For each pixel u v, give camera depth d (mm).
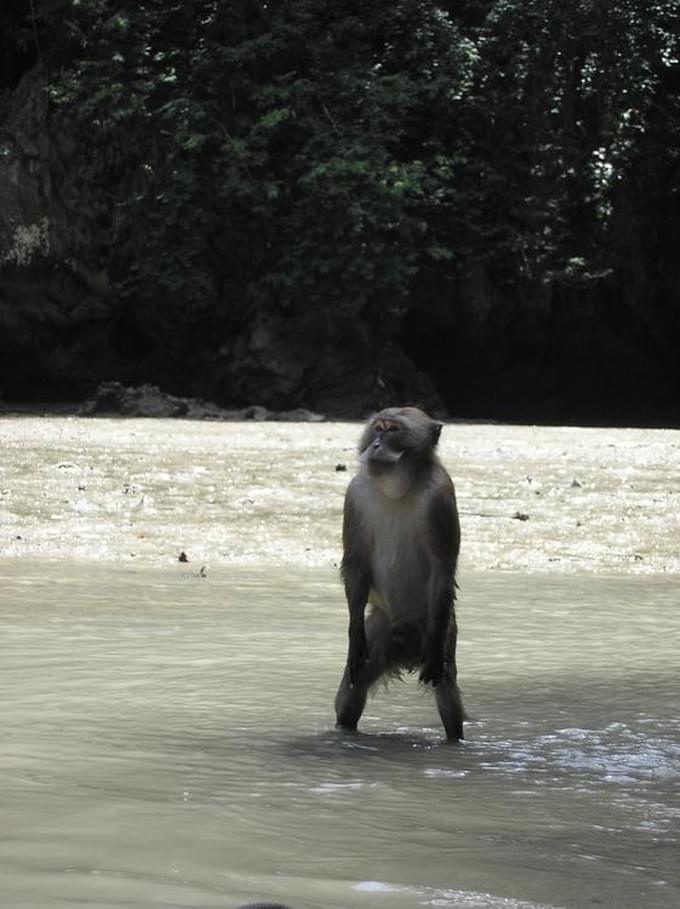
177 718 10898
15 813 7582
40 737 9969
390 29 72562
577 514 26625
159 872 6406
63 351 67938
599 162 73250
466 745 10250
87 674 12578
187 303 67125
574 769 9430
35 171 65938
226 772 9078
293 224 66875
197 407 62875
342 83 68750
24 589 17859
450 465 34156
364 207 66562
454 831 7637
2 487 27672
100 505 26141
